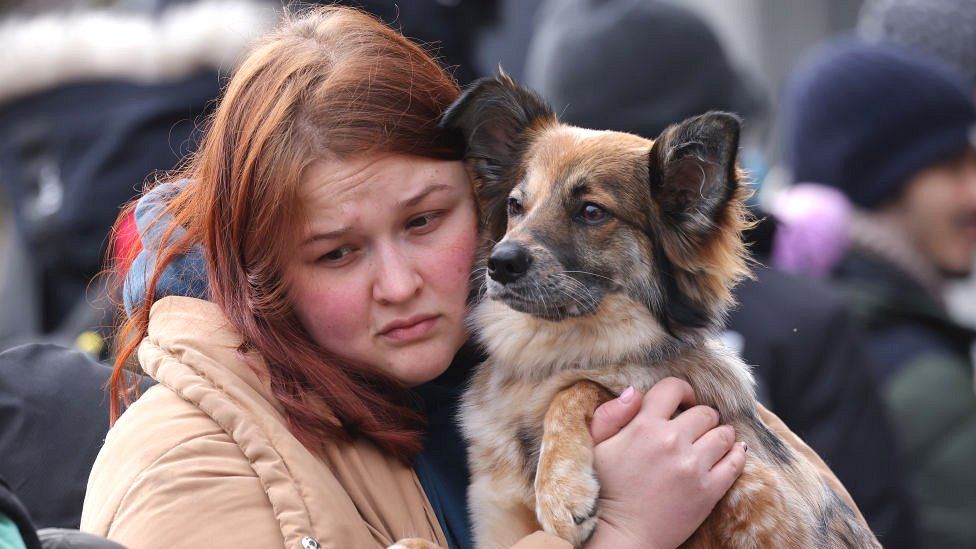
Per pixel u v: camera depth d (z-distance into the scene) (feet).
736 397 20.08
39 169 29.96
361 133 17.16
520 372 20.34
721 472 17.89
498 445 19.74
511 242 19.76
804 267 33.53
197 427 15.92
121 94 29.81
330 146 17.10
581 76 32.35
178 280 18.57
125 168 29.37
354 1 30.99
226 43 29.53
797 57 70.18
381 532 16.88
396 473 17.89
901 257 33.68
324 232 17.20
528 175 21.12
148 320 18.12
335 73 17.58
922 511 29.25
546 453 18.34
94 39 30.09
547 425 18.81
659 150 20.27
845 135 34.60
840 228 33.78
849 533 20.53
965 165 34.58
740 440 19.40
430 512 18.07
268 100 17.44
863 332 29.78
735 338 26.61
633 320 20.26
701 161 20.16
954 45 40.75
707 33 32.53
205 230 17.90
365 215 17.30
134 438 15.99
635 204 20.58
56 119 29.76
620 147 21.09
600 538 17.35
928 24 41.32
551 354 20.18
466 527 19.25
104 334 25.80
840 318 27.25
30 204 29.86
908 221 34.09
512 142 21.95
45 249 29.60
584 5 33.96
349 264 17.66
